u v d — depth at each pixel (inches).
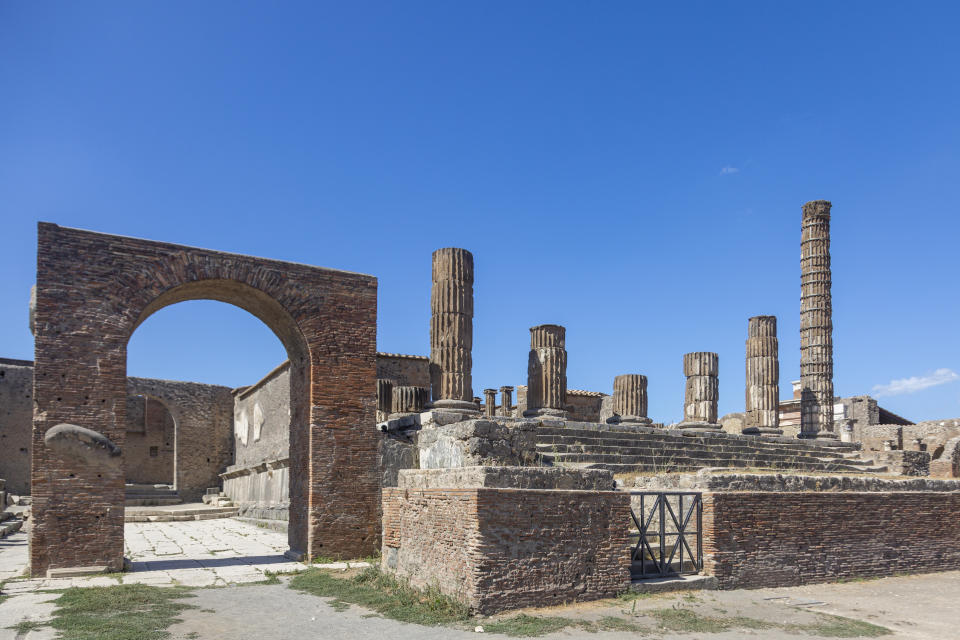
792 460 889.5
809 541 528.1
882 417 1785.2
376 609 402.0
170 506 1353.3
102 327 537.3
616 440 747.4
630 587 434.6
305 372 635.5
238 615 390.0
